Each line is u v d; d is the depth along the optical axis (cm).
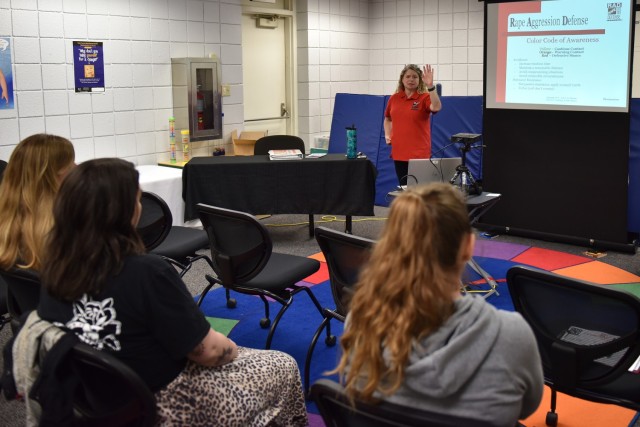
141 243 171
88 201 161
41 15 510
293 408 206
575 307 207
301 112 801
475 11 777
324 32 795
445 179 410
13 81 500
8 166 217
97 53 551
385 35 855
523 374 127
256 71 753
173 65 611
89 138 555
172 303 166
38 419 168
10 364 170
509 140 546
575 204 523
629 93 481
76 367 159
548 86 516
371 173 519
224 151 660
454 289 130
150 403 158
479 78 791
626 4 468
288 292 310
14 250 212
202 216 302
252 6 715
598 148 504
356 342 131
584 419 266
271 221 611
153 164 612
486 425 118
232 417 182
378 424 135
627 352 202
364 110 689
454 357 123
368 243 238
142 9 582
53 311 168
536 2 505
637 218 518
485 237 555
